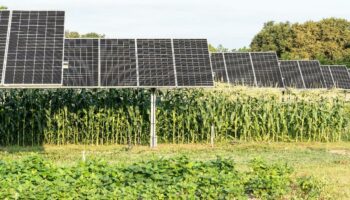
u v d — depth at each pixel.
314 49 83.94
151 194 13.53
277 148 25.20
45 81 20.39
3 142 25.36
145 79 24.31
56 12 22.91
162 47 25.64
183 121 26.50
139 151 23.61
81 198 13.16
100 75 24.25
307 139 28.00
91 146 25.02
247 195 14.85
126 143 26.00
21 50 21.27
